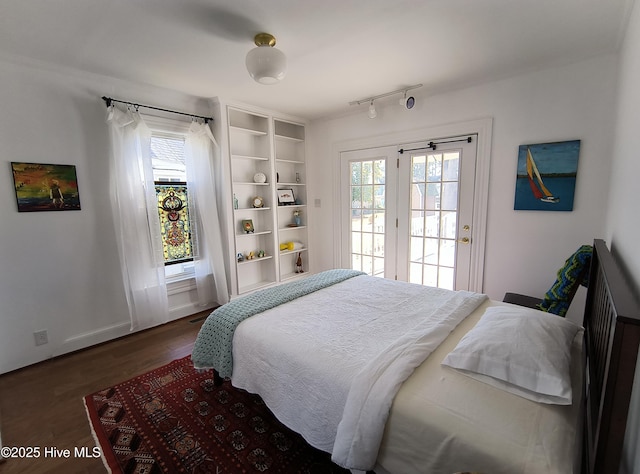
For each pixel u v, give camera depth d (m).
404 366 1.21
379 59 2.34
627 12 1.71
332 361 1.33
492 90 2.79
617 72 2.20
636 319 0.68
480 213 2.97
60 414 1.85
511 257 2.85
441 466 0.95
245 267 3.89
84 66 2.41
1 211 2.25
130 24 1.82
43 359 2.47
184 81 2.75
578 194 2.47
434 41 2.08
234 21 1.80
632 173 1.21
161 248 2.97
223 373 1.75
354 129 3.84
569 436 0.91
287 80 2.75
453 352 1.25
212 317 1.92
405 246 3.56
